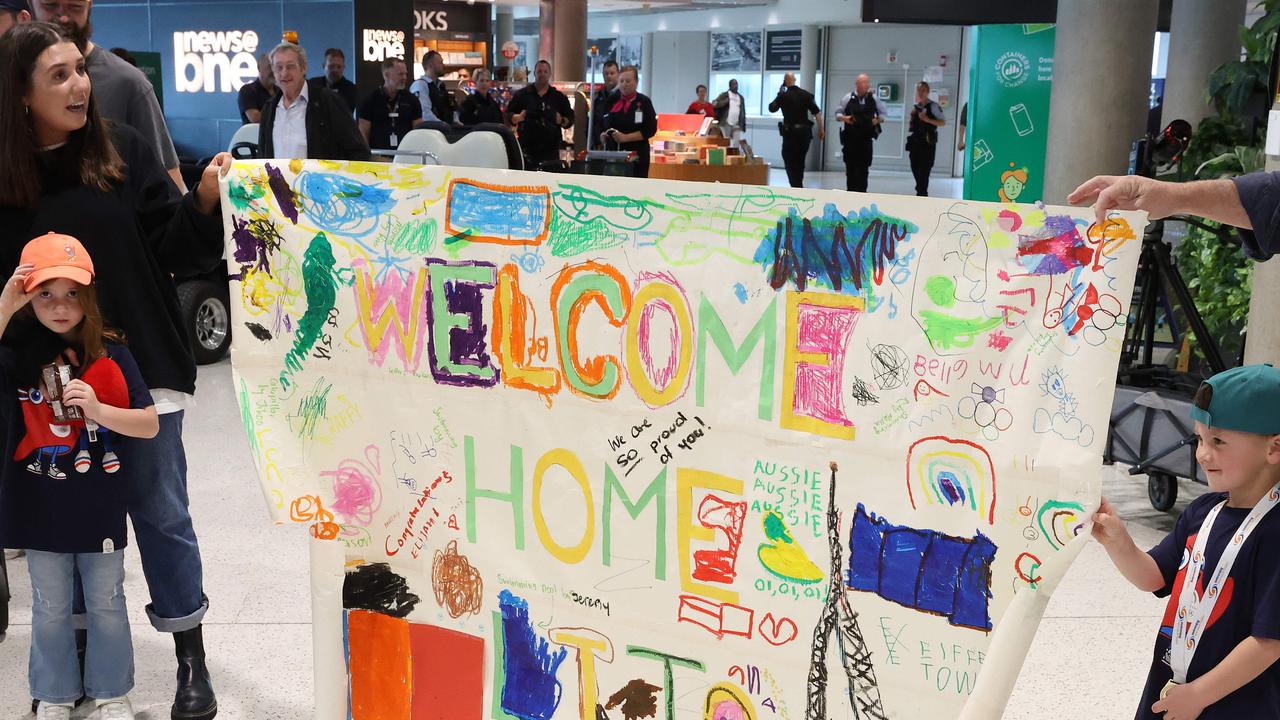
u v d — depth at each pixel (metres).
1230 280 6.14
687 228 2.01
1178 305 6.44
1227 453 1.93
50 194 2.76
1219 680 1.89
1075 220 1.73
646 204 2.03
